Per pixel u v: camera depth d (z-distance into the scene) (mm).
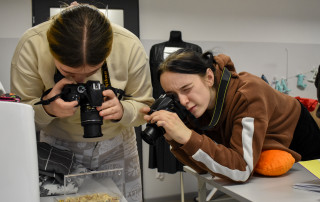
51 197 878
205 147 929
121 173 966
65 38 727
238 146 979
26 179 523
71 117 1041
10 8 2736
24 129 525
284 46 3455
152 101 1163
